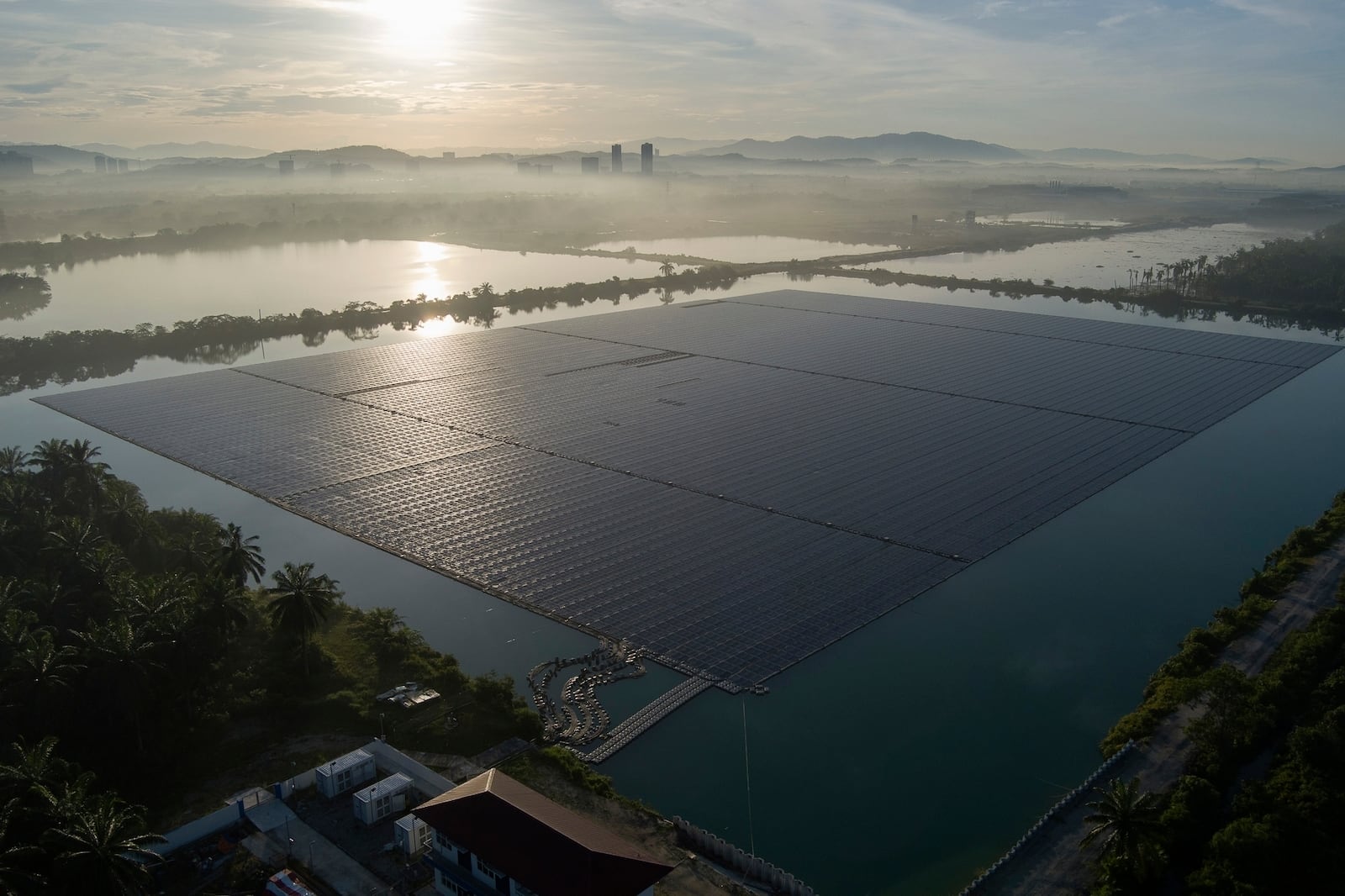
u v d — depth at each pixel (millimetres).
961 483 166625
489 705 102125
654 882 67750
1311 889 71750
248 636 112438
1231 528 152750
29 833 70375
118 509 126062
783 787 92812
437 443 185750
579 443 185750
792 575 132125
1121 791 76438
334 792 85750
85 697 86688
